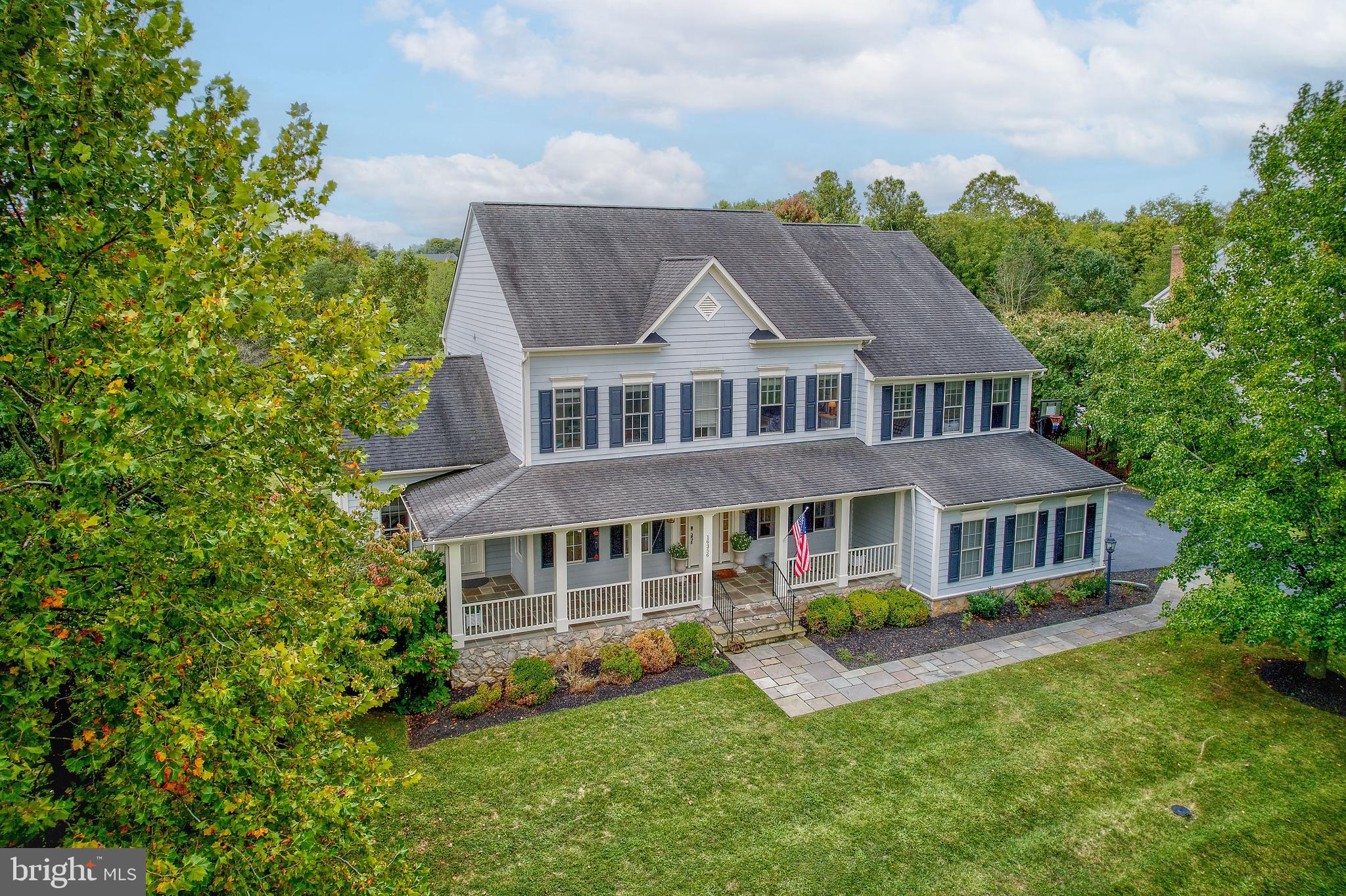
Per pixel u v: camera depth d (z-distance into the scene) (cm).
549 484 2045
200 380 713
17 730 703
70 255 789
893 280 2856
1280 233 1742
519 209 2473
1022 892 1250
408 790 1464
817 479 2253
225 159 902
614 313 2214
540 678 1797
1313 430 1636
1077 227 9462
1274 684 1866
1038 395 3719
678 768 1545
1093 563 2522
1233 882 1275
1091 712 1759
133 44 812
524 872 1270
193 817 764
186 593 793
